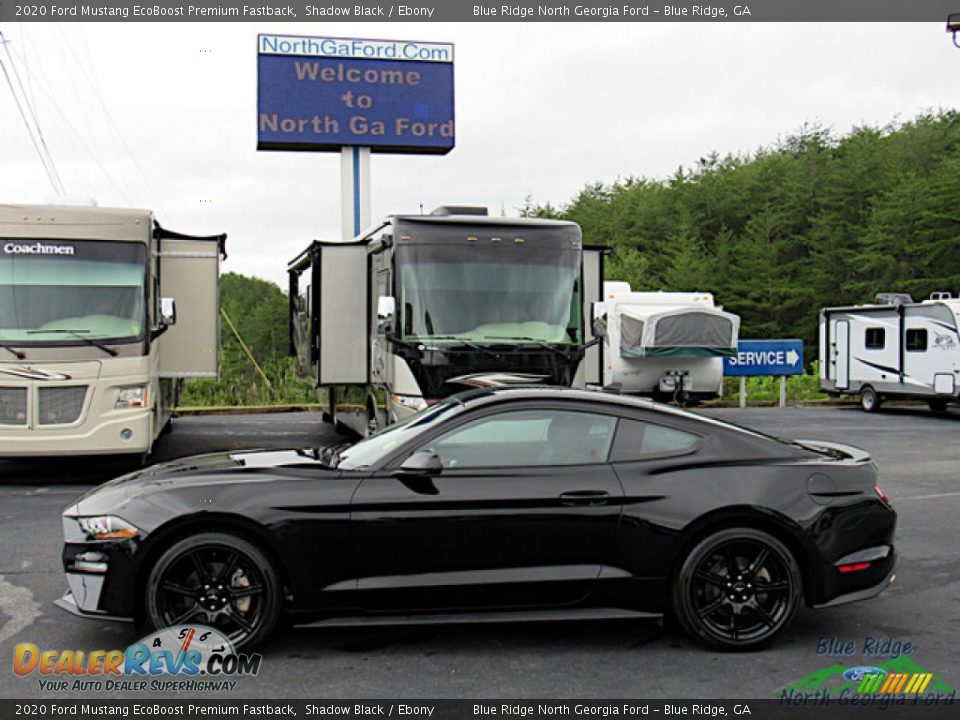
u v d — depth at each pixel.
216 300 12.84
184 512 5.25
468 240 11.98
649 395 21.17
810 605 5.56
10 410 10.84
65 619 6.11
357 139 24.64
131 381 11.14
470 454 5.53
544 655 5.47
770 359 24.62
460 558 5.35
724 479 5.52
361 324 13.50
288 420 20.38
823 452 5.97
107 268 11.37
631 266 61.22
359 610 5.34
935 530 9.02
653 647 5.61
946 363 20.55
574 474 5.48
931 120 59.59
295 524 5.27
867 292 48.59
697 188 65.69
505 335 11.73
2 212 11.25
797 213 58.22
